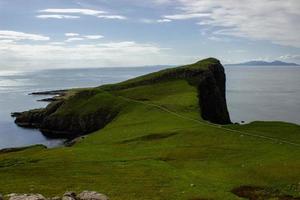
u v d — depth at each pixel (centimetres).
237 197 5038
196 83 19112
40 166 6888
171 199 4759
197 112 13438
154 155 7781
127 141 9662
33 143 14962
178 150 8012
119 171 6372
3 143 15025
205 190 5266
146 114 13688
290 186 5622
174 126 10844
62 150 8750
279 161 6706
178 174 6175
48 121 17625
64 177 5934
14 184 5441
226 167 6669
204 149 7944
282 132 9212
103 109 16675
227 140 8612
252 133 9162
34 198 3641
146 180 5725
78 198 3881
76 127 16900
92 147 9069
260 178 6025
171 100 15488
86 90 19538
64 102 19275
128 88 19750
